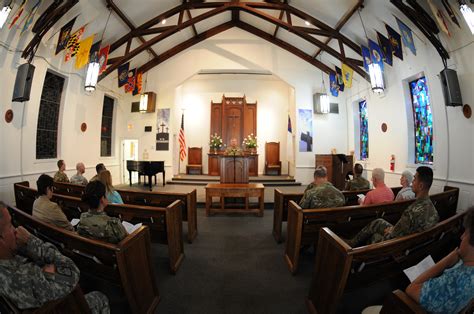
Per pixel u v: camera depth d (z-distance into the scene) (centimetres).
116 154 837
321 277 194
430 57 443
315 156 816
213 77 1048
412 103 538
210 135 1024
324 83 834
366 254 160
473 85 365
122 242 176
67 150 589
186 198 357
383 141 622
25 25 390
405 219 199
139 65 809
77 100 618
